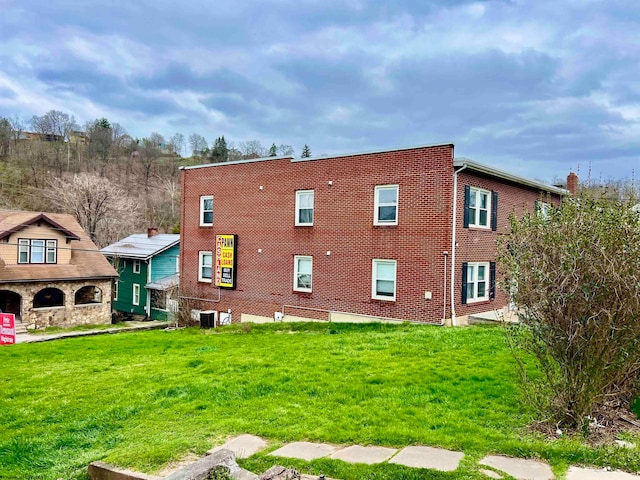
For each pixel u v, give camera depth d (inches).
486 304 625.3
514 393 251.0
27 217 995.3
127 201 1882.4
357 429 209.0
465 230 577.0
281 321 684.7
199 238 810.2
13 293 1005.8
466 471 162.4
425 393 259.3
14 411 275.6
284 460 178.9
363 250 615.2
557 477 157.2
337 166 640.4
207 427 223.1
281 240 701.3
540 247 206.8
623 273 182.9
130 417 253.1
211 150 2992.1
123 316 1219.9
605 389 201.9
